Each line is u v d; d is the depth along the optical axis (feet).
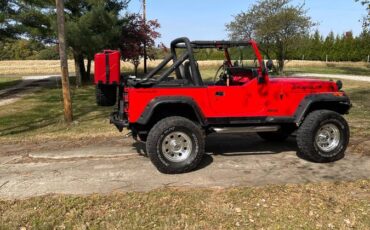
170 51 22.07
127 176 19.99
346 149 24.20
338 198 16.75
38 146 26.94
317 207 15.96
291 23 94.27
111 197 17.15
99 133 30.55
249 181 18.95
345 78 89.30
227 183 18.72
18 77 114.73
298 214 15.44
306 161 22.15
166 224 14.92
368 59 192.54
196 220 15.15
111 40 74.79
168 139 19.92
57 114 41.57
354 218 15.07
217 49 22.18
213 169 20.88
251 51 21.72
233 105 21.01
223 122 21.03
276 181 18.89
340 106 23.02
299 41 95.96
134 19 85.66
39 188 18.48
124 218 15.40
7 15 64.23
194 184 18.66
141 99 19.77
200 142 20.29
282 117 21.71
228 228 14.58
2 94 64.49
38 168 21.70
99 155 24.07
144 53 94.53
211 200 16.74
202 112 20.54
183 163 20.06
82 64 88.94
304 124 21.44
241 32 98.94
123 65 152.87
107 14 71.36
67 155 24.27
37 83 87.92
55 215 15.67
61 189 18.30
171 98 19.80
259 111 21.40
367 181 18.65
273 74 23.88
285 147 25.30
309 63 162.20
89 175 20.25
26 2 66.85
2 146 27.17
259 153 23.95
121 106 21.59
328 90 22.52
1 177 20.20
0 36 67.56
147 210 15.97
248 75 21.76
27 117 39.91
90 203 16.60
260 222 14.94
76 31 68.39
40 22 69.15
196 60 22.16
